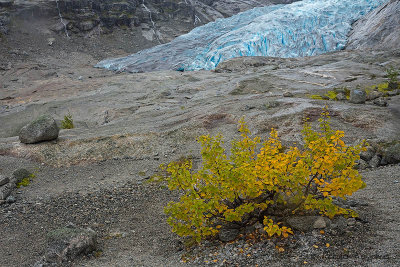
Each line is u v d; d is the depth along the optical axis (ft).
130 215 22.21
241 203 16.55
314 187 17.11
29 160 34.78
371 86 56.54
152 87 80.53
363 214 16.17
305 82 67.62
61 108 69.92
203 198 15.83
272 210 16.38
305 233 14.76
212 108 46.44
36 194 26.89
